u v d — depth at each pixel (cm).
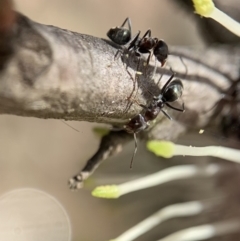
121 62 5
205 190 9
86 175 6
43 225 9
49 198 10
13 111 5
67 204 10
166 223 9
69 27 11
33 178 10
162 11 11
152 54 6
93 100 5
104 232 9
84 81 5
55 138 10
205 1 6
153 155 9
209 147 7
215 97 7
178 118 7
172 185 10
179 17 11
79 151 10
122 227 9
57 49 5
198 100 7
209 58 7
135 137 6
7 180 10
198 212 8
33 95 5
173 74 6
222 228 8
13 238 9
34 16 11
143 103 6
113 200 10
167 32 11
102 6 11
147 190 10
